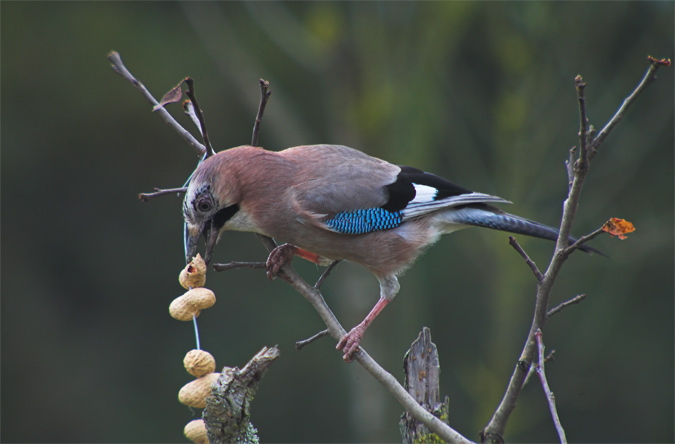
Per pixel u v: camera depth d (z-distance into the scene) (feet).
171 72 44.70
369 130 41.24
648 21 40.93
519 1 38.50
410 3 41.57
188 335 45.88
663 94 40.45
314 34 41.34
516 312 39.99
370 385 40.98
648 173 44.73
